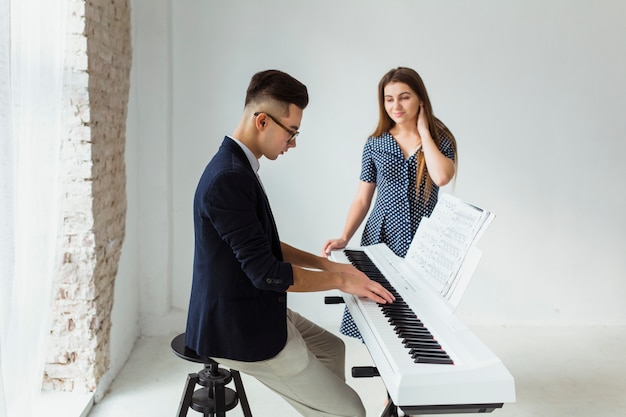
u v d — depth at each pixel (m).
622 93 3.78
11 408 1.84
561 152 3.83
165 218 3.63
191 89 3.66
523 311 3.97
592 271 3.95
